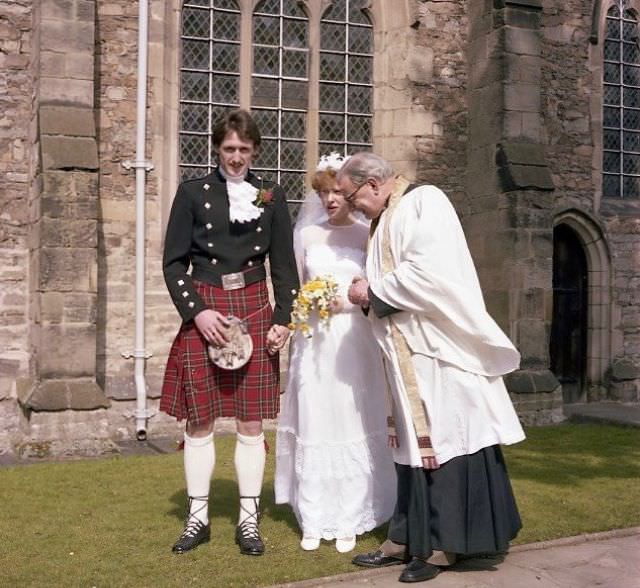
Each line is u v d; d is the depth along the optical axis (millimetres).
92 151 7578
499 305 9273
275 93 9391
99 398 7430
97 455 7168
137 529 4559
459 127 9938
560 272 10852
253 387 4113
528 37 9320
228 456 6969
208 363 4070
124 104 8594
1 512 4953
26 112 8336
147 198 8656
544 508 5004
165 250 4082
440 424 3768
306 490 4207
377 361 4348
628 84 11172
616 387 10719
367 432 4301
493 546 3768
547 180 9156
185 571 3816
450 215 3889
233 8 9203
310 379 4234
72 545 4250
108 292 8469
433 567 3779
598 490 5543
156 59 8688
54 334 7402
